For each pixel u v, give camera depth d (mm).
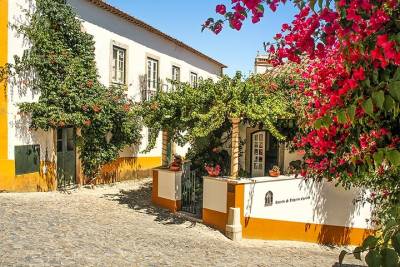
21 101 11516
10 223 7660
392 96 1994
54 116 11805
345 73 2750
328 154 4352
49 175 12453
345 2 2291
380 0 2207
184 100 9914
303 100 9570
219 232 9500
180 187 11203
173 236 8562
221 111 9195
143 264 6090
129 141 15664
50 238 6918
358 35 2303
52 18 12297
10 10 11133
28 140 11742
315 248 10016
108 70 15039
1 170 11047
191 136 9297
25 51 11547
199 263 6566
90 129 13672
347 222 11078
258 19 2836
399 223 1805
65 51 12383
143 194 13336
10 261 5469
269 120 9375
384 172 4383
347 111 2346
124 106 14258
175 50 20359
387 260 1622
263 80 11000
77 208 10266
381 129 2801
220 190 9609
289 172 10844
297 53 3068
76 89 12461
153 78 18359
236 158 9547
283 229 10117
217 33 2938
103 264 5828
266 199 9773
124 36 15984
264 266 6965
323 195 10781
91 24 14078
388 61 2109
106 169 14992
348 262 8641
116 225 8852
